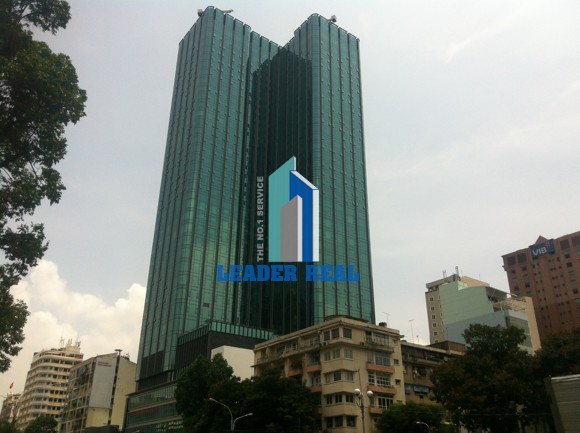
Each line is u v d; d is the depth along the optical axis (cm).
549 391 1955
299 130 15188
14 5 2891
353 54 16988
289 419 5200
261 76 16388
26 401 18712
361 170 15288
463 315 12394
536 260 15100
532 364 5638
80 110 2986
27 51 2755
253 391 5509
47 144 2934
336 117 15338
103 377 13050
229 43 15775
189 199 12950
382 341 6488
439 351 7738
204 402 6044
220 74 15062
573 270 14175
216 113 14425
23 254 2931
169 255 12950
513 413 5297
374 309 13575
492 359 5825
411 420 5228
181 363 10531
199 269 12288
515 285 15375
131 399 11088
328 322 6384
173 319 11619
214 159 13800
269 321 13012
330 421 5822
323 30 16488
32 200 2838
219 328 10162
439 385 5847
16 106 2706
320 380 6166
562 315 14050
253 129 15338
